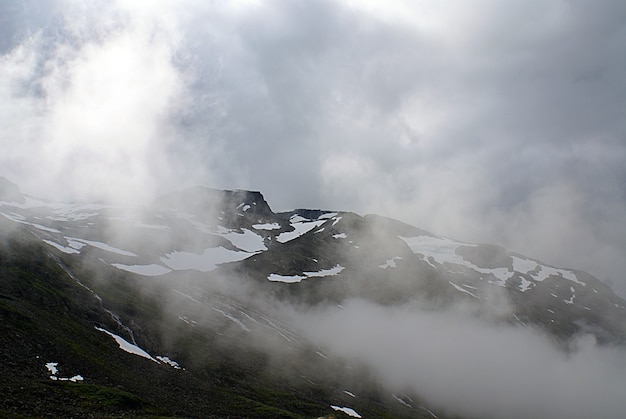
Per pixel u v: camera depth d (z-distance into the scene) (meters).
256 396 107.38
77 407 61.78
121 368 91.12
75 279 141.62
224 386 107.69
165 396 84.56
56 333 93.62
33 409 56.47
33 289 113.50
